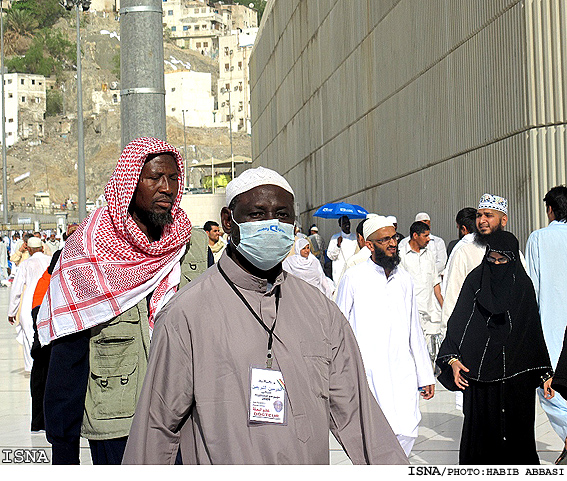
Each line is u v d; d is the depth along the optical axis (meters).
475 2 11.01
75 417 3.48
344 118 20.41
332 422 2.69
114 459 3.49
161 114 5.33
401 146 15.12
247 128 164.00
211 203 56.34
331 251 13.06
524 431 4.88
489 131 10.54
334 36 21.31
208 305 2.54
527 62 9.30
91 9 196.88
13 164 151.25
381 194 16.81
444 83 12.46
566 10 8.91
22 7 188.88
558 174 9.03
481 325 4.90
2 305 21.91
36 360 4.52
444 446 6.30
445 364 5.00
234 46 169.62
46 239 36.50
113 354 3.52
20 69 171.75
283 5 29.89
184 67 184.50
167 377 2.53
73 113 171.50
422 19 13.54
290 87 29.05
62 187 152.50
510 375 4.81
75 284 3.54
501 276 4.90
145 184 3.64
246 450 2.45
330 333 2.64
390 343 5.34
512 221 9.77
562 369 3.99
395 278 5.45
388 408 5.24
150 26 5.27
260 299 2.57
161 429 2.54
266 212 2.55
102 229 3.65
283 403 2.48
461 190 11.70
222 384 2.49
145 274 3.61
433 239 10.22
